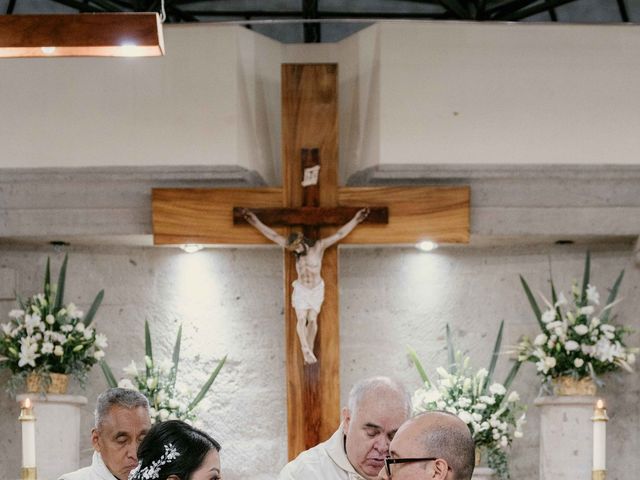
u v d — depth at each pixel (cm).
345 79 770
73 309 734
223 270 790
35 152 739
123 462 499
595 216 749
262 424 778
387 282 789
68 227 746
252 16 945
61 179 744
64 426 724
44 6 926
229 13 945
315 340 723
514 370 740
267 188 733
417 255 791
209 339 784
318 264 723
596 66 745
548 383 736
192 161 736
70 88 743
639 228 748
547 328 723
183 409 732
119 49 483
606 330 717
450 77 742
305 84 737
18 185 746
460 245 790
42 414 721
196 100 741
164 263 788
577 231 748
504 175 743
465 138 739
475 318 786
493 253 791
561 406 728
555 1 897
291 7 941
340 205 732
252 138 754
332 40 934
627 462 759
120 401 503
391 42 744
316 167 733
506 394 763
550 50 745
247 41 757
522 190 748
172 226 729
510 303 786
